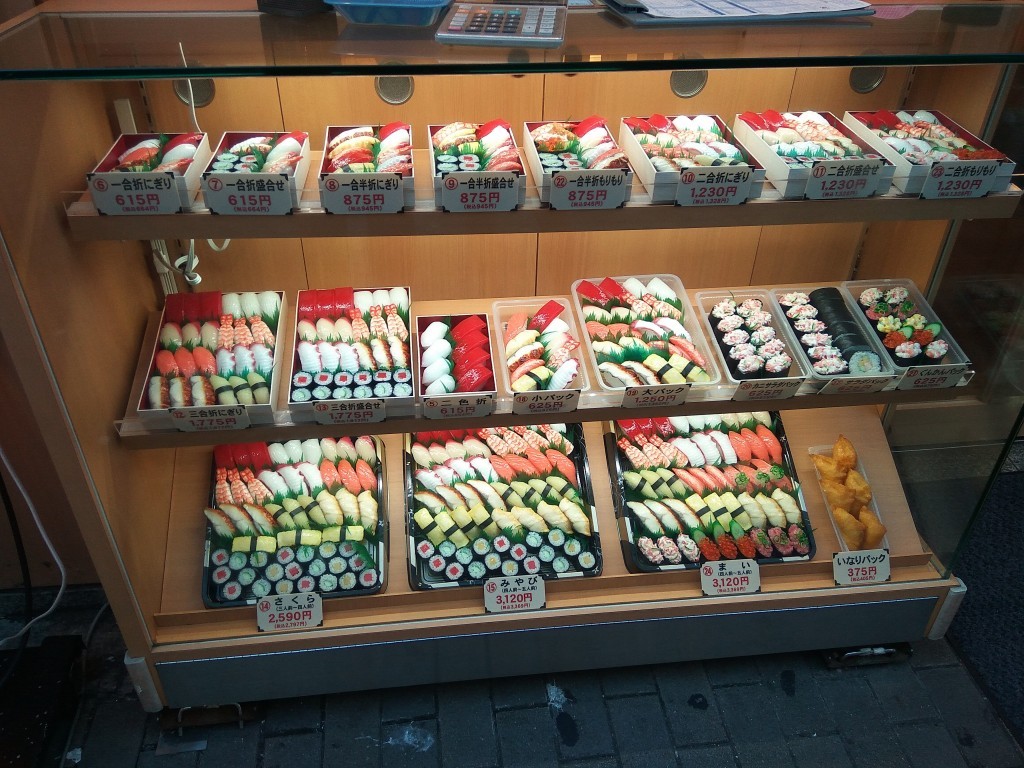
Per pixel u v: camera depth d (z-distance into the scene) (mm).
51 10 847
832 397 1099
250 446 1184
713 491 1210
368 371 1033
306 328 1097
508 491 1184
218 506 1142
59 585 1347
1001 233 982
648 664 1250
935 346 1106
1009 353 996
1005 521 1495
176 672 1078
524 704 1205
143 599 1034
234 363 1021
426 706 1200
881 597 1169
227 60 729
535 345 1117
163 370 1010
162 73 705
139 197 819
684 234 1198
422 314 1211
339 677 1140
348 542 1127
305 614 1082
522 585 1114
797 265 1275
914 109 1093
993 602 1362
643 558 1146
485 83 996
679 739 1168
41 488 1196
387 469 1214
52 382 806
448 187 841
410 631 1094
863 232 1238
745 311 1199
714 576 1142
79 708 1186
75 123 865
